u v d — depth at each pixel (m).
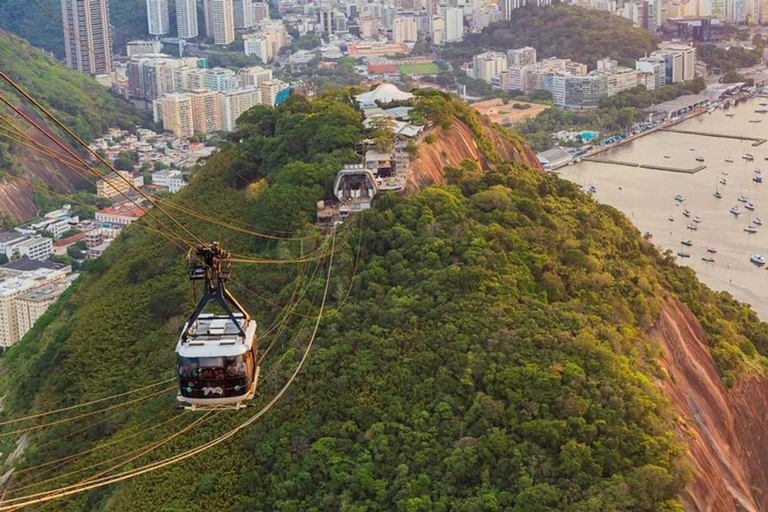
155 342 142.88
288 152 177.00
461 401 113.50
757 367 156.38
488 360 117.25
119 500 113.00
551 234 150.75
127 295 156.25
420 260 139.00
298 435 113.12
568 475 102.94
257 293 143.88
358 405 115.06
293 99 199.12
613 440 107.19
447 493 102.00
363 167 162.75
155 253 165.12
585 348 120.38
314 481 107.50
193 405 65.25
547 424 107.50
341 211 155.62
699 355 145.62
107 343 146.88
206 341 64.62
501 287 131.50
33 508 118.69
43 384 145.38
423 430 110.38
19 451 134.88
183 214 172.62
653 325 141.00
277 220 157.25
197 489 110.75
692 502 106.12
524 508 98.12
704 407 136.38
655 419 113.50
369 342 123.56
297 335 127.88
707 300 171.62
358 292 134.75
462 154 181.75
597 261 149.00
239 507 106.88
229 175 179.50
